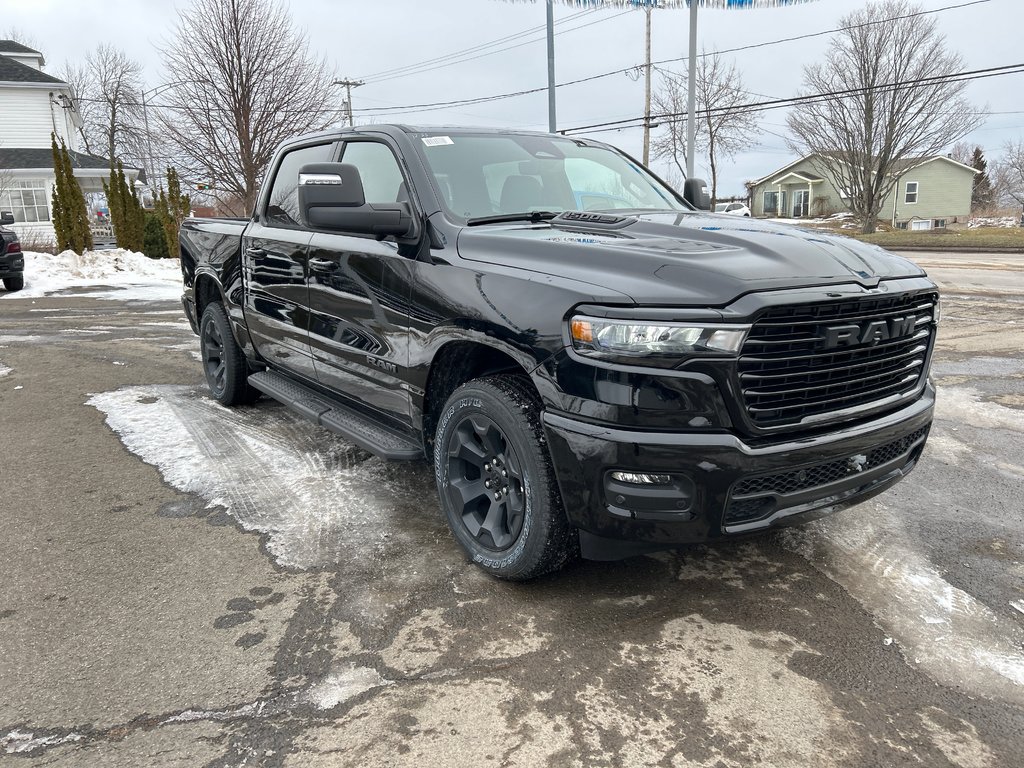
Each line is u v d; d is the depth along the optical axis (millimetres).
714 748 2068
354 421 3867
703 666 2432
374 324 3453
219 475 4141
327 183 3113
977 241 27594
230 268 5023
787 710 2223
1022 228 39562
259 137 21578
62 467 4273
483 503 3115
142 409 5488
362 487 3961
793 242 2795
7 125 30625
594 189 3939
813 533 3408
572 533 2727
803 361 2496
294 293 4172
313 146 4426
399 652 2510
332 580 2986
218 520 3555
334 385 3992
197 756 2041
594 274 2566
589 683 2348
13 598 2863
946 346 7652
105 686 2338
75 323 9797
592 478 2461
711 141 44406
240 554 3209
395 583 2963
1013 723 2166
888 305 2664
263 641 2572
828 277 2547
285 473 4172
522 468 2723
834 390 2615
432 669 2418
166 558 3174
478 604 2809
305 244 4020
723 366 2332
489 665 2436
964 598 2846
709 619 2711
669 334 2330
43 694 2303
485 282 2816
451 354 3127
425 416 3270
